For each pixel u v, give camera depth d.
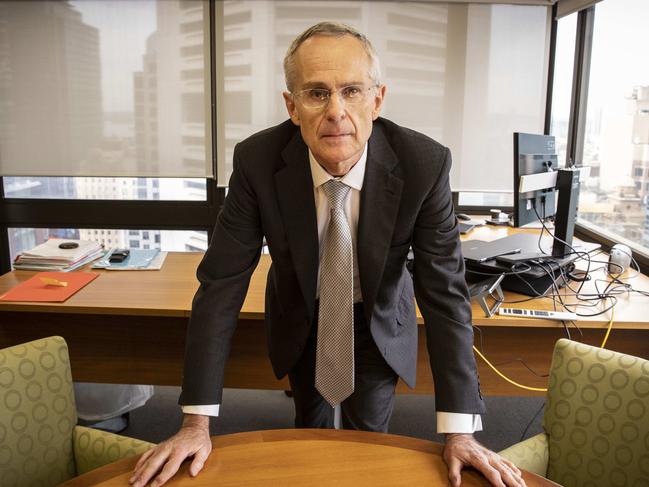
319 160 1.18
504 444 2.42
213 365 1.19
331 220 1.27
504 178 3.54
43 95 3.41
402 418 2.62
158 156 3.46
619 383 1.28
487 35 3.39
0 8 3.32
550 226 3.00
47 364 1.35
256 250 1.31
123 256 2.40
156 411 2.66
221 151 3.47
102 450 1.32
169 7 3.32
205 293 1.24
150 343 2.07
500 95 3.46
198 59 3.37
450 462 1.05
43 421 1.33
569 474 1.33
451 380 1.15
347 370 1.37
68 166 3.47
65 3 3.31
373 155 1.24
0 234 3.61
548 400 1.38
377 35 3.37
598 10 3.12
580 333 1.83
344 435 1.15
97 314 2.05
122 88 3.40
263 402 2.78
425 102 3.45
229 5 3.32
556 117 3.56
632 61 2.71
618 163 2.85
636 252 2.52
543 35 3.40
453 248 1.25
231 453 1.09
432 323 1.21
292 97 1.12
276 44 3.36
